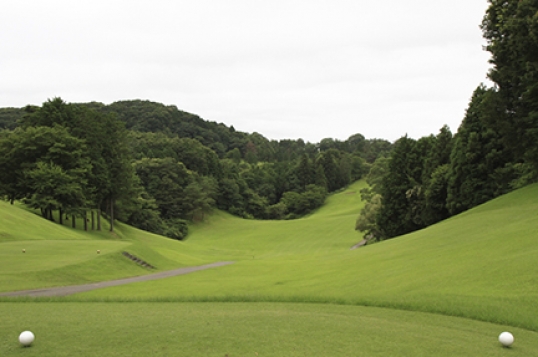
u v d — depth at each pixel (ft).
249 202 432.66
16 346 29.63
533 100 98.63
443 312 45.98
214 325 37.29
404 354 29.76
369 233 214.07
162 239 258.98
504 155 134.82
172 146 446.19
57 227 178.60
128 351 28.66
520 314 42.09
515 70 103.14
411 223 173.17
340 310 48.70
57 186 183.93
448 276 60.13
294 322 39.52
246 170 514.27
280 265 124.77
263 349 29.66
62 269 91.76
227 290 73.10
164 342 31.04
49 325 36.83
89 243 135.85
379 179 273.75
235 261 167.53
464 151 141.90
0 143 191.11
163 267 127.65
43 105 212.43
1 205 169.48
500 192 133.80
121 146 225.97
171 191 372.38
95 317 41.63
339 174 529.86
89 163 207.92
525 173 131.13
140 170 372.58
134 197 269.85
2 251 107.96
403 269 72.28
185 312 46.21
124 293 71.82
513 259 60.13
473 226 98.73
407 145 183.01
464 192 140.97
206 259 188.75
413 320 42.83
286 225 350.64
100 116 225.56
